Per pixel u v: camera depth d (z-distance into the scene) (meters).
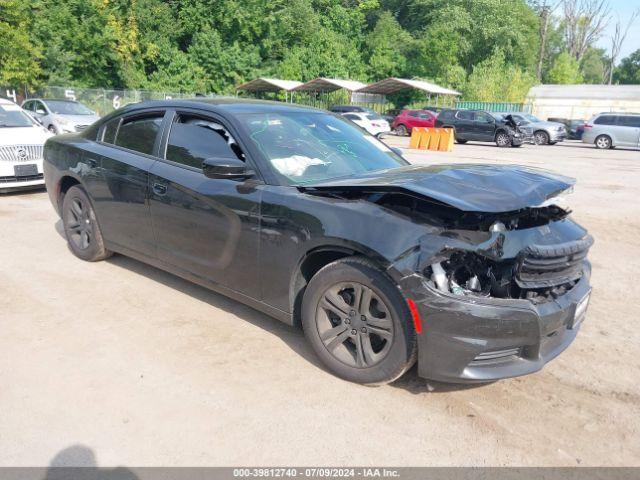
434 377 2.72
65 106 16.22
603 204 9.23
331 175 3.54
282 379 3.04
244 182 3.38
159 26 39.09
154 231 4.04
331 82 39.62
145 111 4.30
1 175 7.65
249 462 2.37
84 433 2.52
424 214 2.85
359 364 2.93
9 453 2.37
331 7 53.31
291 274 3.16
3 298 4.06
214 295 4.25
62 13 33.28
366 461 2.40
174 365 3.16
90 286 4.37
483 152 20.11
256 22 43.25
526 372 2.71
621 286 4.97
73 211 4.93
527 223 3.03
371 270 2.78
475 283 2.70
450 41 49.69
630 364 3.41
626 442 2.60
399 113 32.22
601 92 42.41
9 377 2.97
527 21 57.28
